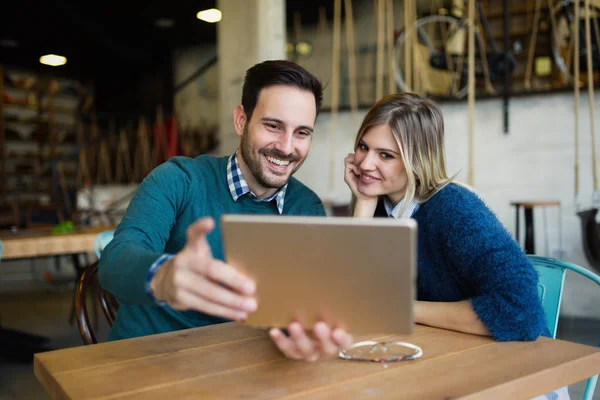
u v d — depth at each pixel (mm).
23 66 9102
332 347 829
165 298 834
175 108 8758
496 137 4262
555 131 4035
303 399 812
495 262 1146
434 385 862
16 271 6285
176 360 992
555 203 3734
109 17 7363
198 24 7797
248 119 1458
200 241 752
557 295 1420
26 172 9062
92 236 3123
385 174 1443
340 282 793
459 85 4809
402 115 1387
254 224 790
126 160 8023
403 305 780
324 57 7539
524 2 5828
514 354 1015
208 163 1551
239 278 764
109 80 9852
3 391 2623
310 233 780
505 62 4246
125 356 1016
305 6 7082
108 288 1001
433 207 1320
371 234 763
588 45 3686
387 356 996
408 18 4293
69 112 9633
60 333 3619
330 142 4844
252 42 4379
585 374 1002
